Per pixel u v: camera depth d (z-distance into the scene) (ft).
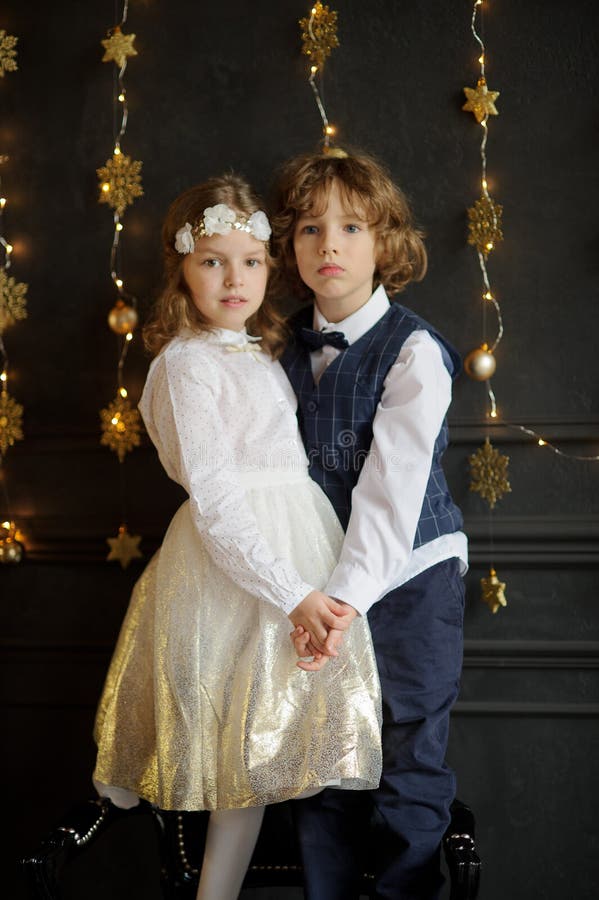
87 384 5.91
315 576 4.52
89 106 5.78
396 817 4.65
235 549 4.27
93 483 5.96
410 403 4.65
